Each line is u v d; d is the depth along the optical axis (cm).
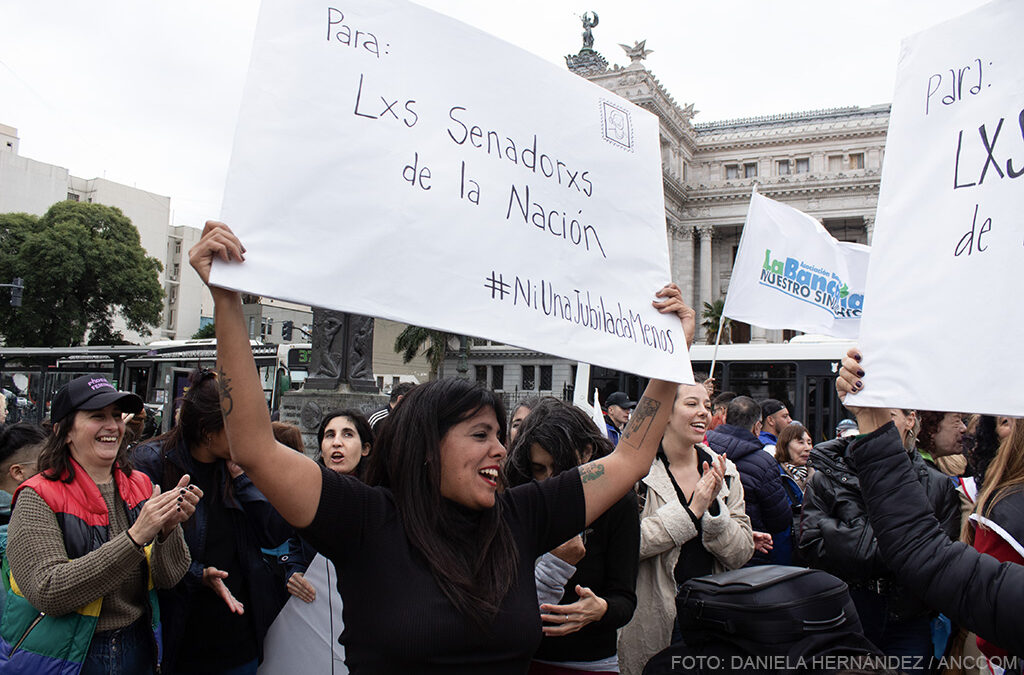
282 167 176
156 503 258
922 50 231
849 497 347
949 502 352
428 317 185
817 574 250
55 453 276
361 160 187
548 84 229
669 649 257
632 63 5256
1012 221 199
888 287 221
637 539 296
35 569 250
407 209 190
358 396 1390
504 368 4003
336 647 313
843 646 231
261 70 182
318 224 177
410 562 180
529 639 183
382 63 198
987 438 303
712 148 6388
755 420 502
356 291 177
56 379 1852
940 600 194
